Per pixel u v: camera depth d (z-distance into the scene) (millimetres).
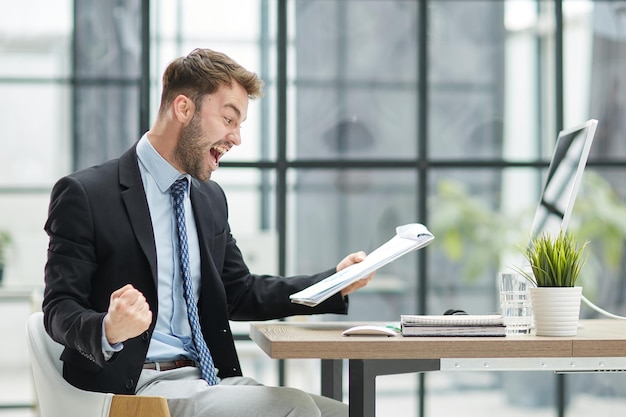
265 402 2707
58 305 2762
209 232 3217
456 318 2629
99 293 2926
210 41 5906
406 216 6031
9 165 5754
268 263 5906
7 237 5730
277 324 3164
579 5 6156
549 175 3447
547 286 2684
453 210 6051
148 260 2953
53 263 2865
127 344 2871
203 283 3160
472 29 6109
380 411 5891
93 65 5789
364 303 5973
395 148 6051
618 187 6160
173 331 3080
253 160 5922
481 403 5953
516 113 6125
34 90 5770
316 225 5973
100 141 5797
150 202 3115
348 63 6027
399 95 6059
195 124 3080
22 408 5730
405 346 2484
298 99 5977
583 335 2717
